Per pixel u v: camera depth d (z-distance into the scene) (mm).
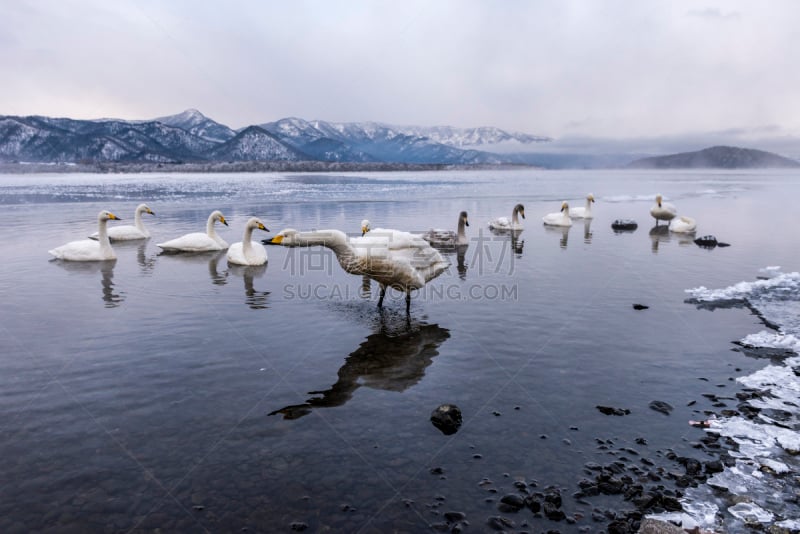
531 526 4406
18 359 7863
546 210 34250
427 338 9000
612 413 6359
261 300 11375
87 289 12172
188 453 5434
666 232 23312
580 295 11883
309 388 7012
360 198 42781
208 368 7605
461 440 5734
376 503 4684
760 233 22422
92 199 39219
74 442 5629
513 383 7191
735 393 6957
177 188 55156
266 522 4426
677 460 5426
